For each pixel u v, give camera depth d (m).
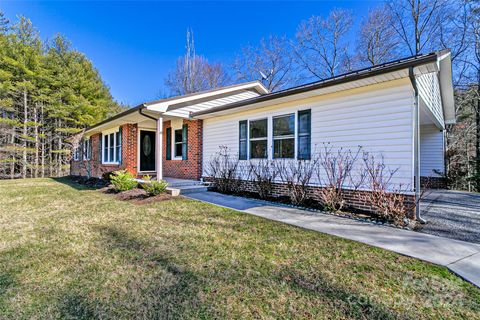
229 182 8.40
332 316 2.02
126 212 5.57
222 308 2.12
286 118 7.08
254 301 2.22
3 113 17.23
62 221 4.83
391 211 4.82
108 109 23.34
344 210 5.69
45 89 18.28
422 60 4.06
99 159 14.05
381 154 5.27
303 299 2.25
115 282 2.54
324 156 6.20
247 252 3.30
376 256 3.17
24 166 17.66
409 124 4.89
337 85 5.37
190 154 10.06
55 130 19.33
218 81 24.98
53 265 2.92
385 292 2.36
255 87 11.34
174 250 3.36
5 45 16.91
